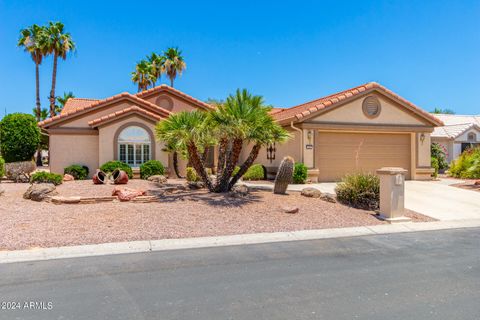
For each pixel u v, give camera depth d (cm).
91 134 2091
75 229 838
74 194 1294
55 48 3950
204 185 1436
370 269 616
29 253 686
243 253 711
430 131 2036
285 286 533
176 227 887
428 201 1395
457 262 659
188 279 562
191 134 1189
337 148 1919
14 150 2266
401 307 462
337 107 1862
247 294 503
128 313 443
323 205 1169
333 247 765
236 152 1296
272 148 2152
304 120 1805
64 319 427
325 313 445
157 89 2536
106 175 1666
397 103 1970
